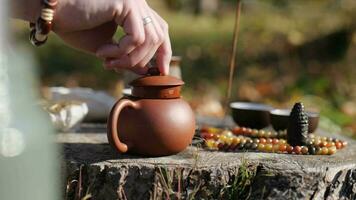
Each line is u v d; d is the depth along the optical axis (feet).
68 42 2.33
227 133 2.79
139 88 2.29
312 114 2.82
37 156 1.30
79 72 7.93
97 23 2.15
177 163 2.25
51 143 1.36
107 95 3.20
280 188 2.25
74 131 2.83
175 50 9.01
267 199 2.26
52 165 1.37
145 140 2.25
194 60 8.41
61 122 2.72
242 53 8.57
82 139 2.64
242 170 2.27
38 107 1.39
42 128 1.33
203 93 6.64
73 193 2.25
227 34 10.03
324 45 8.14
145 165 2.22
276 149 2.50
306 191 2.25
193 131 2.35
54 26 2.18
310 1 10.24
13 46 1.29
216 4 13.76
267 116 2.99
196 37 10.12
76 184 2.24
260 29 9.36
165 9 14.28
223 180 2.26
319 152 2.49
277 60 8.09
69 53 8.77
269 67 7.91
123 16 2.14
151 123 2.23
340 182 2.33
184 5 14.20
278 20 9.73
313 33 8.69
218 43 9.31
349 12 8.70
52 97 3.11
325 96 6.50
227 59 8.37
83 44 2.33
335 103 6.21
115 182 2.21
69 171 2.23
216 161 2.31
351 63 7.70
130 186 2.23
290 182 2.24
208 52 8.81
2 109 1.24
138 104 2.25
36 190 1.30
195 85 7.13
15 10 2.11
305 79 7.07
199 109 5.28
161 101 2.27
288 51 8.20
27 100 1.32
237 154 2.44
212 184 2.25
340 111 5.87
